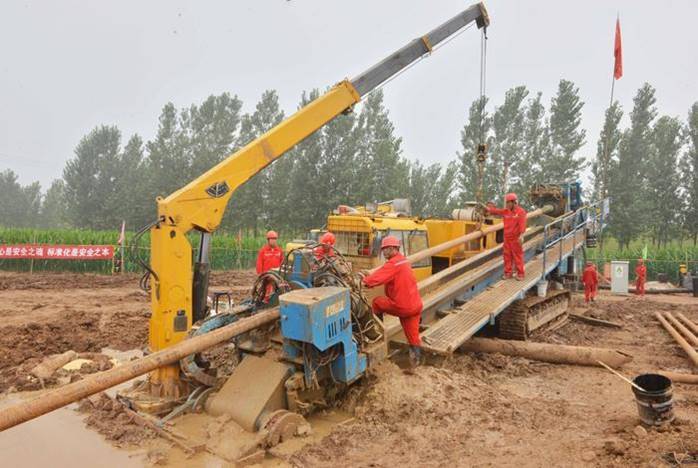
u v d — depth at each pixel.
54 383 7.29
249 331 6.26
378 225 8.84
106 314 12.68
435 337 8.09
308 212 45.38
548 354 9.28
